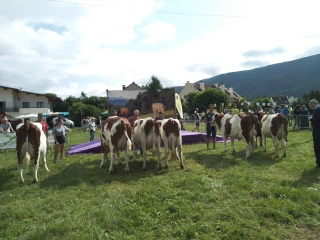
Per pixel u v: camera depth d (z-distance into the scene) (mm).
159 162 7512
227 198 4941
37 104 39812
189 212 4352
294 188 5129
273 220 4012
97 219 4281
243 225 3869
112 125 7418
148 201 4898
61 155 9516
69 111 45469
